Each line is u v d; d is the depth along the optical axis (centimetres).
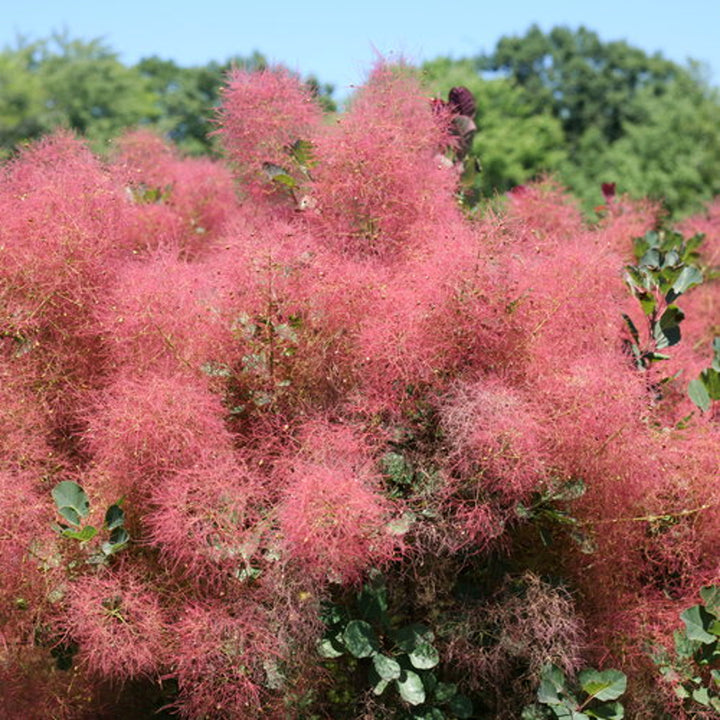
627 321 251
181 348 228
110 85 2406
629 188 1942
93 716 232
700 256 352
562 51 3391
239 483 207
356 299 228
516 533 231
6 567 208
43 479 223
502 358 226
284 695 211
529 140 2180
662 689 223
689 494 231
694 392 248
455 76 2266
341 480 198
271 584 202
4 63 2188
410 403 221
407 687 205
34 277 232
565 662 213
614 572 233
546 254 257
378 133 254
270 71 291
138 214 303
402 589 223
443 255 226
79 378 238
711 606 214
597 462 217
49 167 283
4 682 227
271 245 229
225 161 326
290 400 231
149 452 209
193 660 206
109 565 216
